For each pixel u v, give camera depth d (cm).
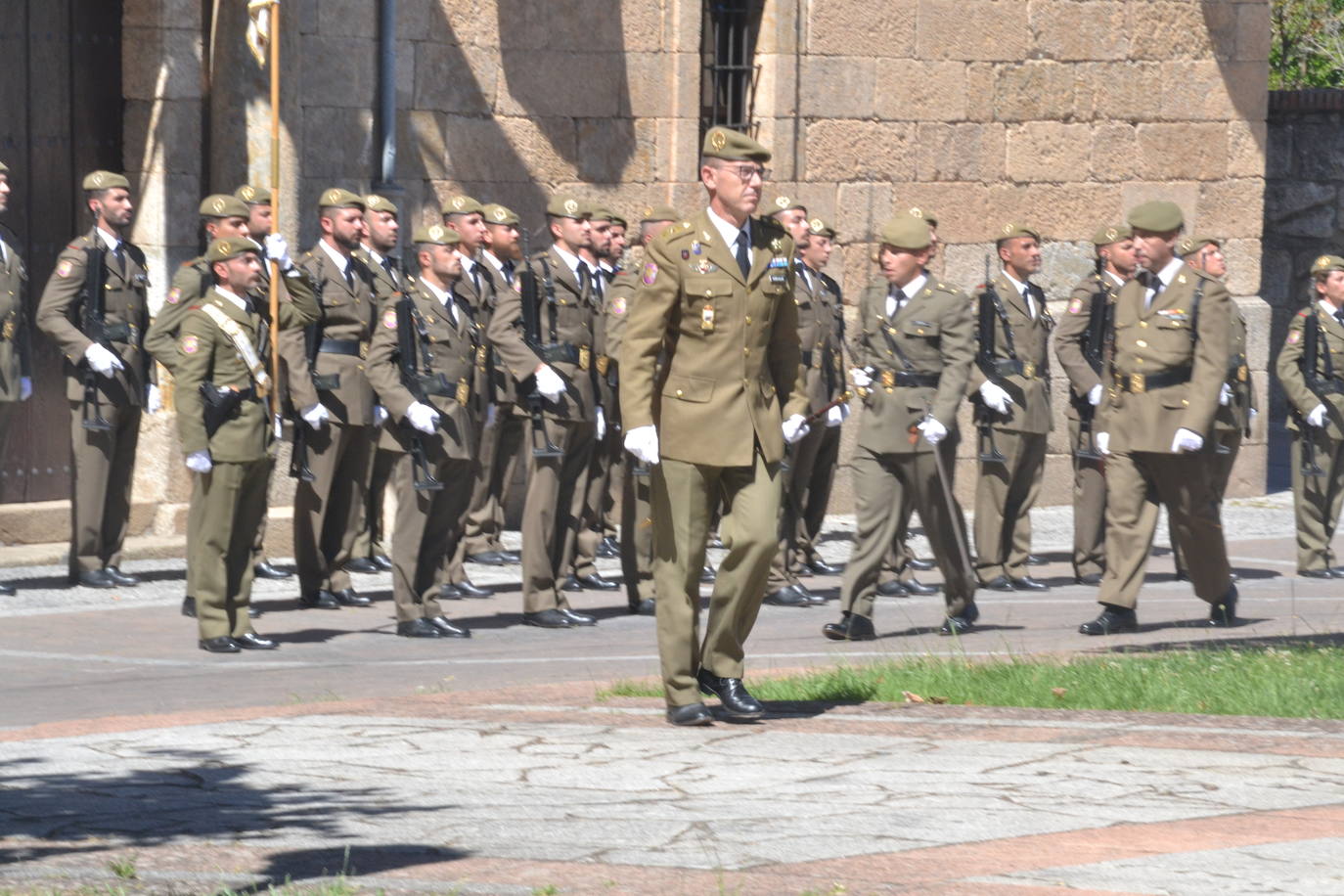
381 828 1886
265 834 1867
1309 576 4381
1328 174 7381
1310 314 4350
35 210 4275
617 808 1955
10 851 1817
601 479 4134
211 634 3275
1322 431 4344
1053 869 1662
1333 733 2280
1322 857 1692
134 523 4312
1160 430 3372
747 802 1969
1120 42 5653
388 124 4578
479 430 3578
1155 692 2572
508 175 4869
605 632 3562
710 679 2466
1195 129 5788
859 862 1702
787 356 2442
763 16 5175
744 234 2389
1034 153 5566
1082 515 4253
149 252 4362
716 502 2441
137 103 4362
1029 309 4134
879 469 3369
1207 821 1842
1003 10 5472
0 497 4269
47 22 4266
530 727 2416
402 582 3462
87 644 3334
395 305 3441
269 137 4359
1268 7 5844
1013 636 3438
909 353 3341
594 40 4953
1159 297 3388
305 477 3666
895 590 4075
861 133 5294
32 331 4291
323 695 2875
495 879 1675
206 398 3209
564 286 3697
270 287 3475
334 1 4503
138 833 1881
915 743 2258
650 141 5059
